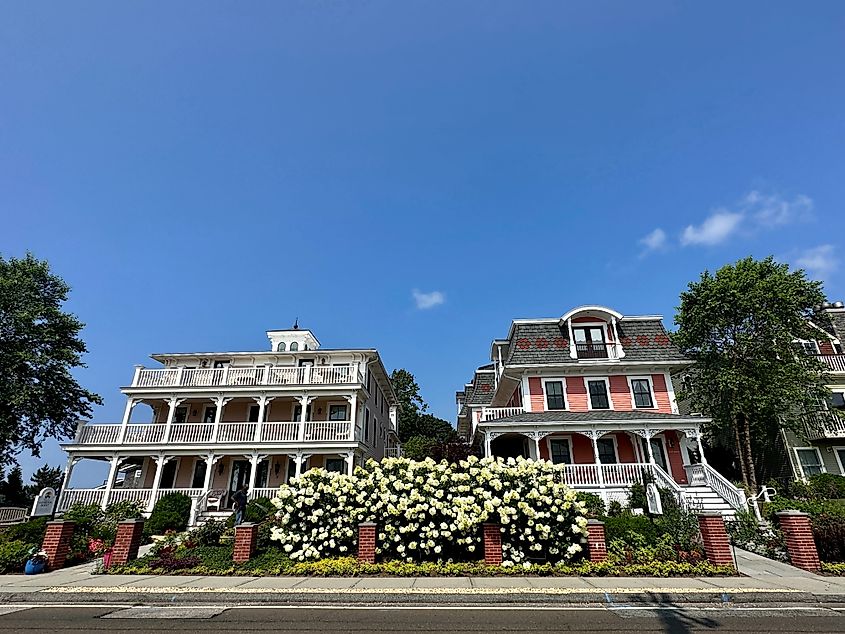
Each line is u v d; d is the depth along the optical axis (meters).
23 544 12.12
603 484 18.17
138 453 23.25
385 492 11.34
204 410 26.75
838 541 10.57
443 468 11.85
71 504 21.41
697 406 23.56
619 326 23.03
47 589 8.86
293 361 28.02
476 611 7.48
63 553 11.77
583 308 22.53
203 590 8.52
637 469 18.28
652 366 21.62
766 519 14.54
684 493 17.09
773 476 23.58
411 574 9.81
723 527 10.49
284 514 11.77
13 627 6.77
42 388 24.97
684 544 11.09
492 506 10.62
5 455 24.75
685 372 23.92
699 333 22.80
